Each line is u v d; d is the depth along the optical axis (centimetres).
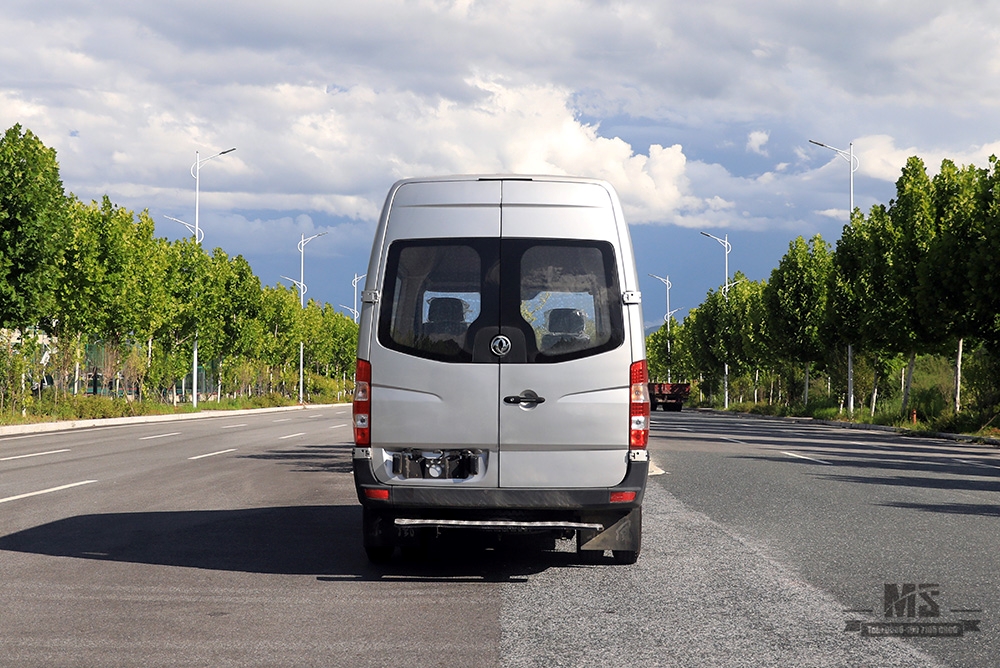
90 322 3575
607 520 789
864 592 743
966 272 2992
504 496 766
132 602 702
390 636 612
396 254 786
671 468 1753
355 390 780
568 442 766
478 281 777
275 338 6600
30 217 2820
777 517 1138
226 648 581
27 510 1167
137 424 3444
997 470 1767
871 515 1155
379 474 775
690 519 1122
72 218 3108
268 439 2538
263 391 6631
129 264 3781
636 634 619
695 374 8775
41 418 3262
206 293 4725
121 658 559
